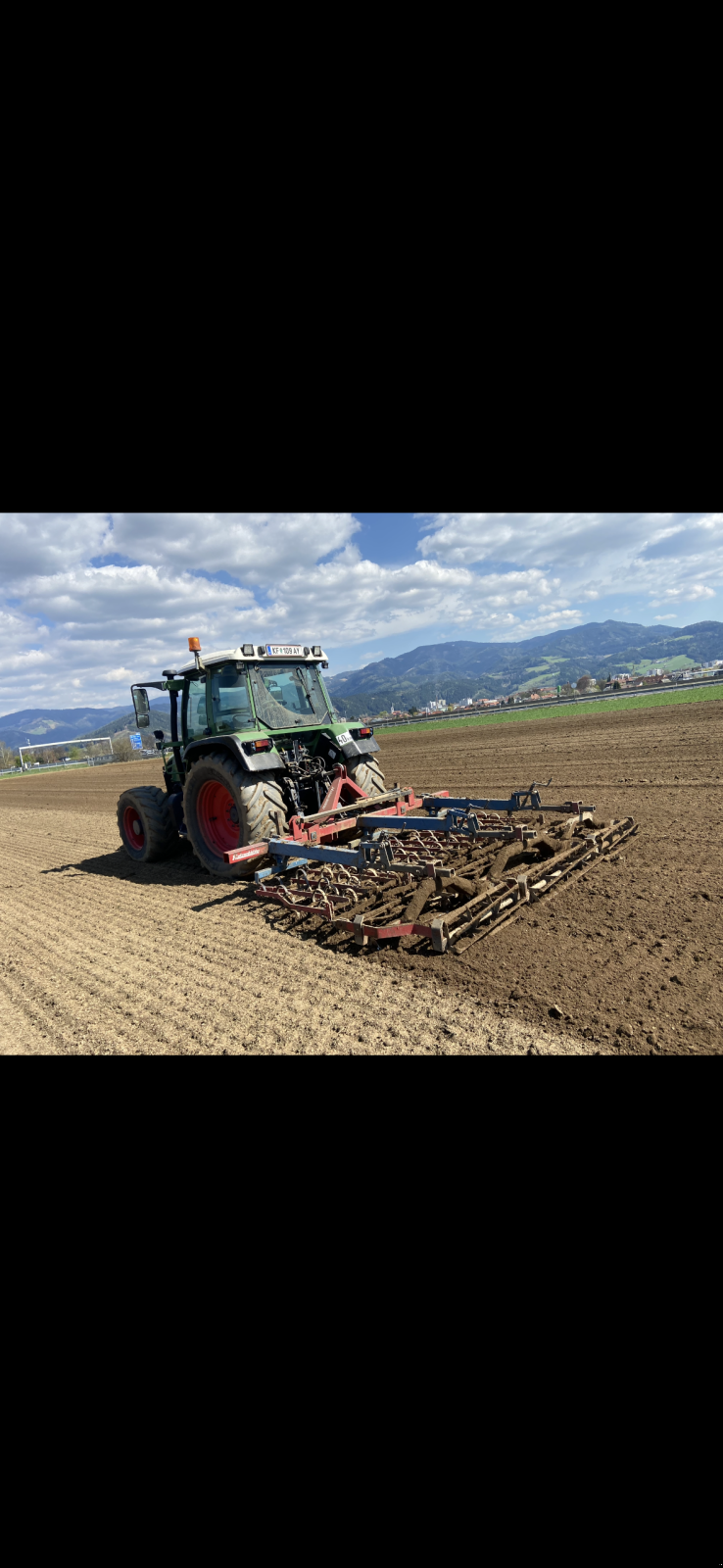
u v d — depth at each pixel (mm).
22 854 9492
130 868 7348
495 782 9195
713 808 6156
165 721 7102
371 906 4340
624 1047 2631
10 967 4531
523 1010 2990
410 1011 3125
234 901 5422
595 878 4559
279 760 5434
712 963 3186
